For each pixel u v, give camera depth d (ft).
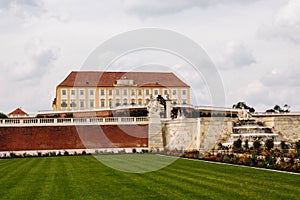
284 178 65.72
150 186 59.36
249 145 140.67
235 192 52.65
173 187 57.98
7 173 83.56
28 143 169.58
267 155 96.63
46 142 170.60
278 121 157.58
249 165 90.12
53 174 79.20
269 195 49.96
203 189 55.62
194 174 74.08
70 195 53.06
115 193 53.83
